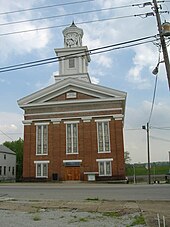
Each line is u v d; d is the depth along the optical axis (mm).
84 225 10984
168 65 15945
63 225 11047
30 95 43500
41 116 43312
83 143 41688
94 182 39750
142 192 22781
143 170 93250
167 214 12938
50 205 16109
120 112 41562
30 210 14602
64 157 41719
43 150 42531
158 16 16672
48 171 41688
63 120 42719
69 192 23484
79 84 42938
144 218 12039
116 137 41000
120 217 12500
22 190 25594
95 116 42000
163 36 16172
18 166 82500
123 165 40156
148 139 47250
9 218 12539
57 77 49375
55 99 43344
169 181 51656
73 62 49844
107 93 42000
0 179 68250
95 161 40938
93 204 16312
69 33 51500
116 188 27141
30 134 43156
